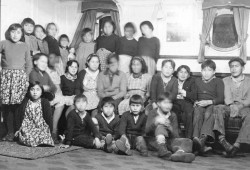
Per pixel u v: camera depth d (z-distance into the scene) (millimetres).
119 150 3967
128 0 6879
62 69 5742
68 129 4270
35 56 4852
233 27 6242
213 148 4691
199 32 6453
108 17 7129
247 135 4055
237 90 4676
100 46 6023
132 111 4320
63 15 7258
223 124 4223
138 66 5090
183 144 3877
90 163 3420
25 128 4262
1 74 4551
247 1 6074
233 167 3531
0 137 4594
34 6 6422
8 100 4453
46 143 4184
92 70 5215
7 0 5637
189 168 3391
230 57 6184
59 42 6168
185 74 4926
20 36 4586
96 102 5000
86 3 7039
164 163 3596
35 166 3158
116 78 5066
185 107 4500
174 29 6609
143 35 6012
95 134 4273
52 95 4758
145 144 3998
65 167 3184
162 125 4000
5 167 3066
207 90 4676
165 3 6656
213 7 6258
